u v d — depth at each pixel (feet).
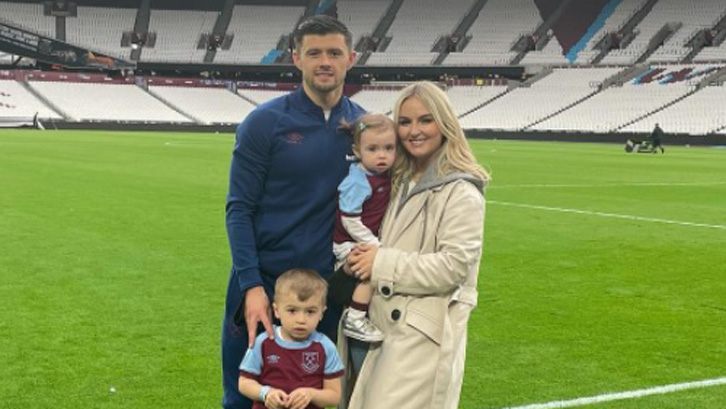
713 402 19.27
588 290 31.22
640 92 203.00
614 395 19.61
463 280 12.87
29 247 37.63
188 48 242.99
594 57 220.84
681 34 211.61
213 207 53.88
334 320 14.51
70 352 22.06
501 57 229.86
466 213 12.74
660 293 30.89
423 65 234.17
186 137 175.32
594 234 45.78
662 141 182.09
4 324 24.66
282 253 14.28
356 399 13.26
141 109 226.17
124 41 241.14
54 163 89.30
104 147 124.88
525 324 26.12
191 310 26.78
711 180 85.46
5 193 59.21
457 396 13.12
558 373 21.26
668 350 23.52
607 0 228.22
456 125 13.12
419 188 13.14
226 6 254.06
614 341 24.35
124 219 47.44
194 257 36.06
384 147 13.10
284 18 252.21
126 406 18.21
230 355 14.96
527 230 46.91
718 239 44.60
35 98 217.36
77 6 242.58
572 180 82.79
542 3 236.84
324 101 14.20
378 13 247.70
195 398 18.81
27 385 19.40
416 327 12.80
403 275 12.69
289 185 14.15
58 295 28.48
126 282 30.78
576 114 204.95
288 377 12.94
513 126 211.00
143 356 21.84
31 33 231.71
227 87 248.32
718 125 178.91
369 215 13.37
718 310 28.35
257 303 13.64
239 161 14.23
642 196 68.03
